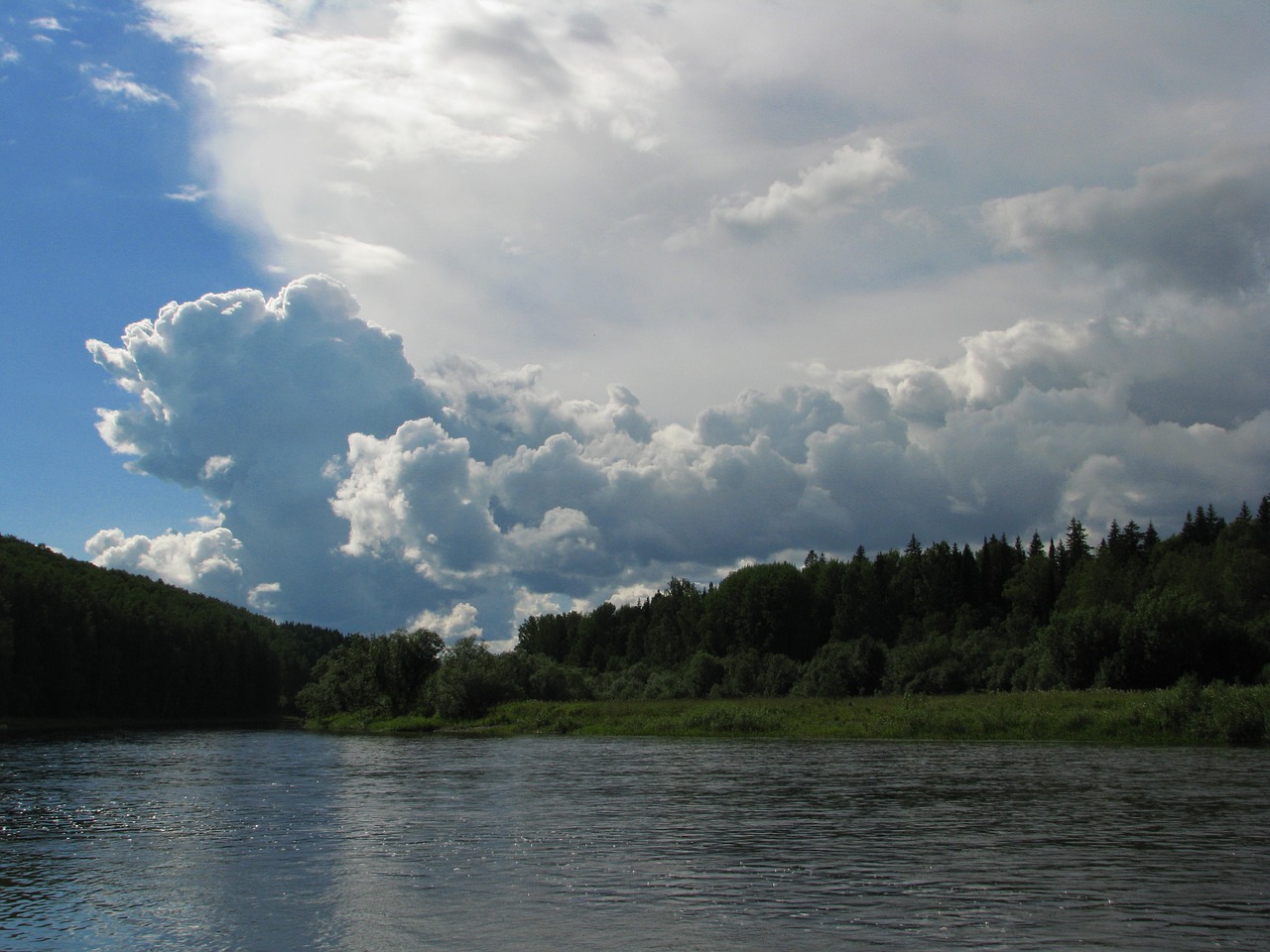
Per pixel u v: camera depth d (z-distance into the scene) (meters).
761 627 172.38
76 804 36.44
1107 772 43.00
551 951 17.64
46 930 19.28
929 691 112.12
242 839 28.64
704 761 51.56
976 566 191.62
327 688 116.62
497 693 99.19
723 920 19.28
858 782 40.31
